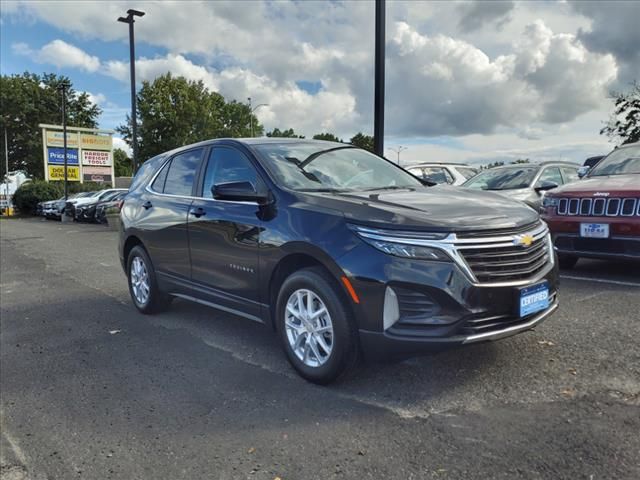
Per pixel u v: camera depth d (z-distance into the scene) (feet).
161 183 17.95
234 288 13.79
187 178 16.49
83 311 20.01
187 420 10.34
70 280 27.17
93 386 12.40
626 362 11.80
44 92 181.78
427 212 10.57
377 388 11.16
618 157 24.02
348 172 14.46
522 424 9.30
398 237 10.11
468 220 10.32
